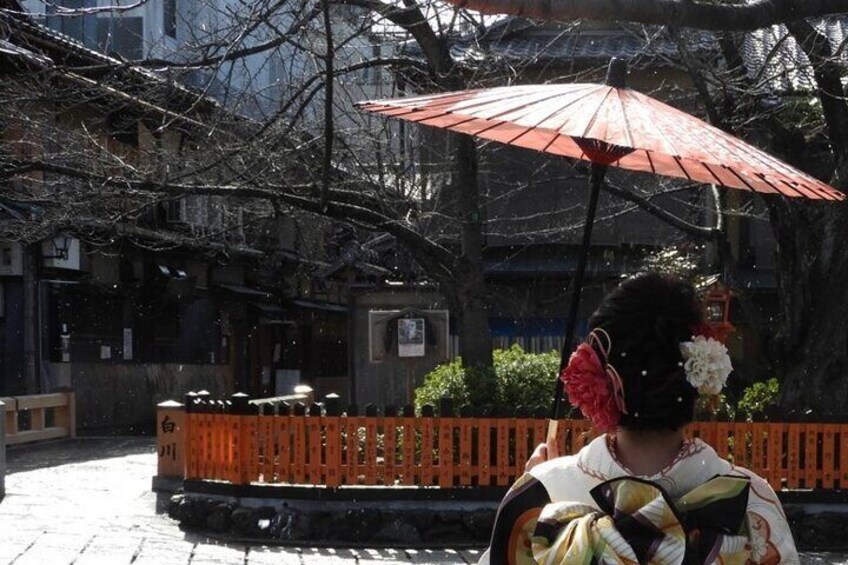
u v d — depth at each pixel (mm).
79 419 26234
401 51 15242
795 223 12711
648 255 22812
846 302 12383
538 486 2545
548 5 5949
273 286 36094
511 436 11250
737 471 2492
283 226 33062
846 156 12336
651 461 2469
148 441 21859
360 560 10023
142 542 10297
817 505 11031
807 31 12016
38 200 13781
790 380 12602
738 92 13656
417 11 12891
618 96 3521
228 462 11484
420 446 11289
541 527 2398
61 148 14211
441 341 16719
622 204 22344
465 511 11000
